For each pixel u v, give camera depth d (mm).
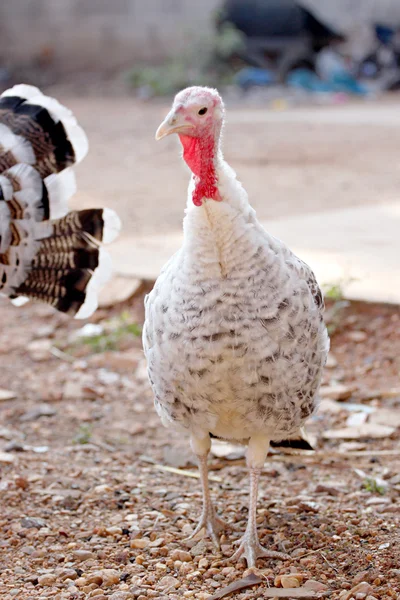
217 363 4781
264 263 4754
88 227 6086
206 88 4848
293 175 17391
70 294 6199
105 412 7863
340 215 13414
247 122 24547
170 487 6387
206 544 5434
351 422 7438
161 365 4977
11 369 8805
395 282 9586
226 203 4691
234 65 32406
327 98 29906
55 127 5973
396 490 6207
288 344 4812
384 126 23719
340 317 9016
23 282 6121
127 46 35125
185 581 5012
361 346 8727
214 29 32375
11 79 33406
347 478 6516
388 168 18078
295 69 31781
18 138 5891
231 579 5020
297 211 13828
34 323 9891
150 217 13609
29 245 5988
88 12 35469
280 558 5207
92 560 5273
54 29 35250
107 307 9844
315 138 21875
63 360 9023
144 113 27078
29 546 5445
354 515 5773
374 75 33969
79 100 30703
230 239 4691
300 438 5977
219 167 4727
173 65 32000
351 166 18406
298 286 4875
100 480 6465
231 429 5145
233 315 4723
